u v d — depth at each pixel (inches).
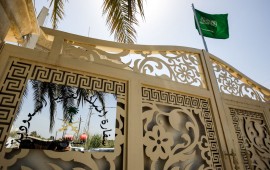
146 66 79.0
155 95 75.7
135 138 62.4
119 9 109.5
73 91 61.5
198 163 72.8
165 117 74.4
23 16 57.6
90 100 62.6
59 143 53.8
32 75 57.1
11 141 48.2
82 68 64.3
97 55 70.7
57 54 62.7
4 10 48.7
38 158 49.6
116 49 76.3
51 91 58.8
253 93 113.8
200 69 97.6
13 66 55.8
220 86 99.5
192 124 77.6
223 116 88.0
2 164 44.8
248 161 86.4
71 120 57.7
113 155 57.9
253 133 99.7
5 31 52.1
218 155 78.5
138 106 68.2
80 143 56.2
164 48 86.3
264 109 111.7
